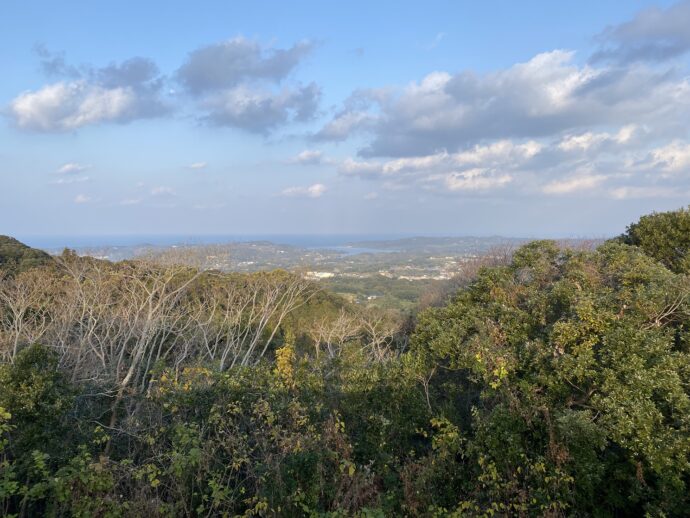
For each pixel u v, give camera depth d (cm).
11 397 550
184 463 466
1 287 1452
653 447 461
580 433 489
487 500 513
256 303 2420
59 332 1342
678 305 628
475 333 736
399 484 540
